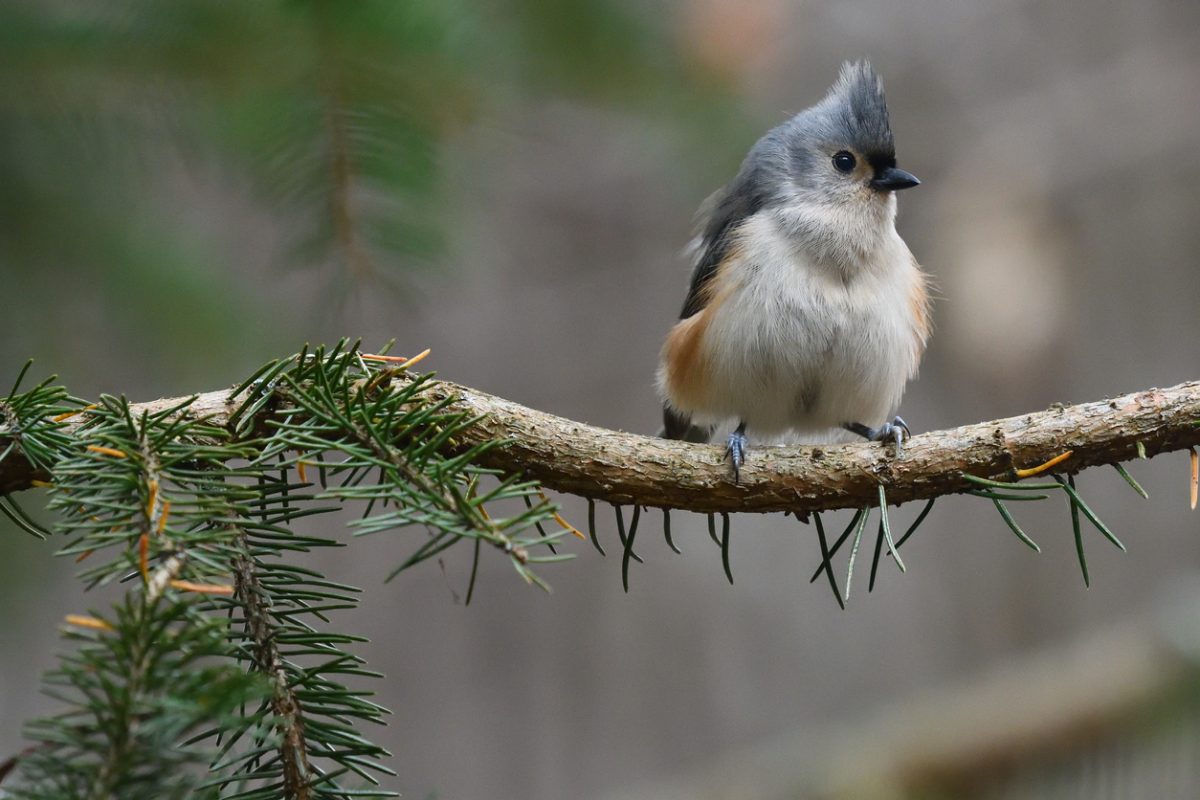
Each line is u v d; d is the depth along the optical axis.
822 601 13.87
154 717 3.07
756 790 11.26
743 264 7.57
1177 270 14.81
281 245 8.22
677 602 13.72
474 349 14.20
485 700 13.19
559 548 13.78
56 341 8.00
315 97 6.34
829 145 7.69
